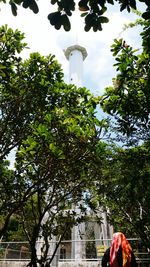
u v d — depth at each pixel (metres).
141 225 13.20
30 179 10.02
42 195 10.63
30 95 10.54
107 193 11.30
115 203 13.16
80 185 10.94
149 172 7.73
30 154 8.70
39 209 9.91
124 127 7.75
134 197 9.66
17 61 10.44
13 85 10.59
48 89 10.65
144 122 7.59
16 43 10.15
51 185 9.98
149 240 13.16
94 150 9.53
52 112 10.47
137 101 7.55
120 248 6.65
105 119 9.57
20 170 10.04
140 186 8.10
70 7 3.22
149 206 11.73
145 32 5.57
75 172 9.63
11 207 10.20
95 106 8.02
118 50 7.05
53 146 8.37
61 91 10.68
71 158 9.31
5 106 10.55
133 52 7.00
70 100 10.59
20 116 10.41
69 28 3.27
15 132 10.37
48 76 10.73
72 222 10.88
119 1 3.36
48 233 10.29
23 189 10.12
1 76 10.11
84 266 13.27
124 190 9.73
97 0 3.32
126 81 7.26
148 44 5.66
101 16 3.37
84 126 9.69
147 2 3.55
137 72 7.10
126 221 14.42
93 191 12.09
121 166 8.94
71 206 11.68
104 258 6.90
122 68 7.05
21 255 19.34
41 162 8.83
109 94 7.89
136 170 7.75
